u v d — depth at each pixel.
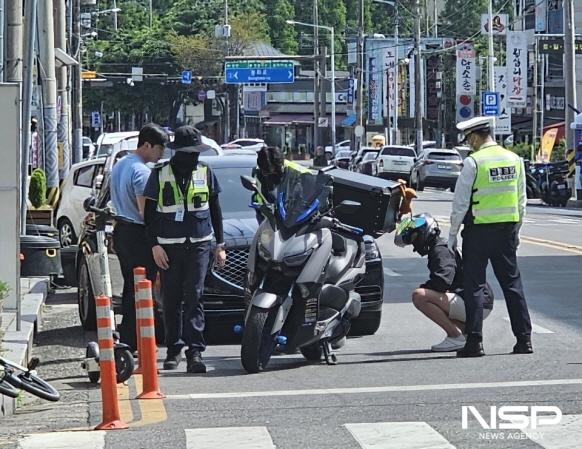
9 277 33.47
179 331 30.38
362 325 35.84
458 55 167.75
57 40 89.62
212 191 30.02
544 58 183.38
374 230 34.94
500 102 147.50
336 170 36.06
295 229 29.02
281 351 29.55
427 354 32.06
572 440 21.12
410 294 45.19
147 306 26.38
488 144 31.33
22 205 48.72
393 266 54.75
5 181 33.03
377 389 26.67
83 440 21.78
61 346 35.44
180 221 29.45
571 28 114.38
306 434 21.89
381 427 22.38
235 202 37.16
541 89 178.00
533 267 52.78
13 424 24.05
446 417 23.25
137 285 26.56
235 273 34.19
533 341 33.84
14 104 32.69
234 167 39.19
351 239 31.50
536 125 175.00
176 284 29.88
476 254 31.03
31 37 45.53
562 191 115.00
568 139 115.44
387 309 41.44
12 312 34.44
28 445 21.45
